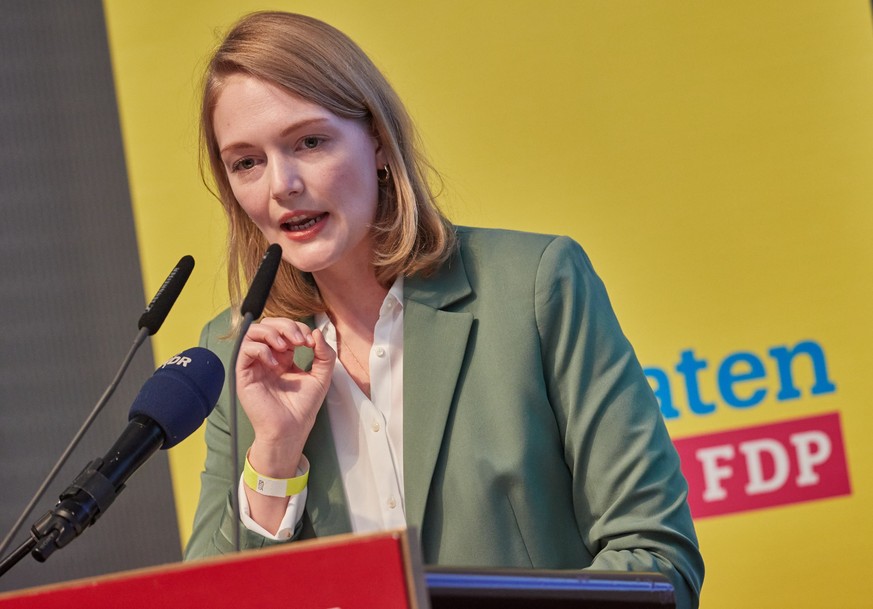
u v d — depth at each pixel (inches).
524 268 168.6
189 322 305.0
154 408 130.0
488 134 301.3
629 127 302.2
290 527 160.7
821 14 301.1
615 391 160.1
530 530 157.6
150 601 86.1
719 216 303.1
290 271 177.2
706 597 304.3
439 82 301.1
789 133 301.6
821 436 304.5
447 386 162.9
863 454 304.3
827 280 303.0
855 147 301.1
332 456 168.2
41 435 336.8
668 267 303.0
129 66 305.3
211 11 304.8
